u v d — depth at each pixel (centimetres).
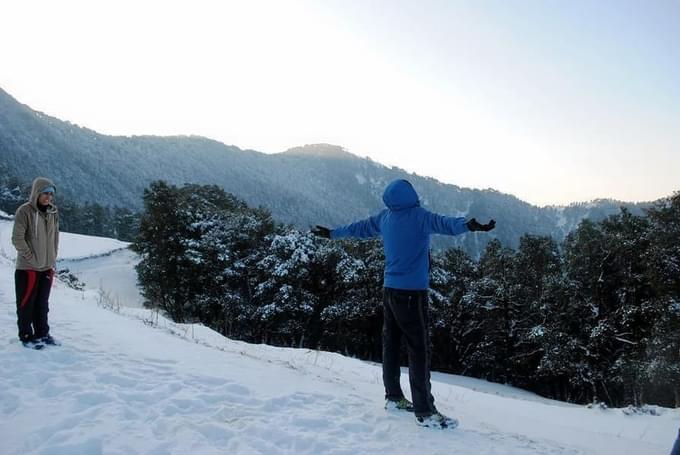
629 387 2712
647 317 2867
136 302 4706
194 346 700
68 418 382
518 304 3691
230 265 3847
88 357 542
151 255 4244
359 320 3562
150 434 367
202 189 5844
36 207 569
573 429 669
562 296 3419
